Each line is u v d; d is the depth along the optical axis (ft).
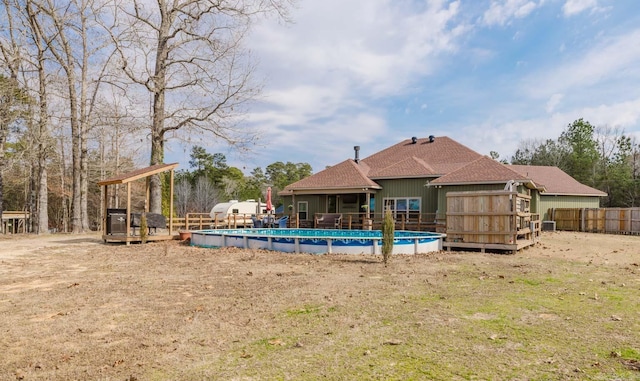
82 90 80.02
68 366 11.80
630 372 10.66
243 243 45.37
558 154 152.35
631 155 152.25
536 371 10.81
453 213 42.60
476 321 15.66
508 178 57.36
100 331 15.19
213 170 193.57
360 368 11.19
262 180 223.92
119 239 51.29
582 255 38.83
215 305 19.06
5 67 73.41
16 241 57.31
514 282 24.02
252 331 14.93
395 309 17.67
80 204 79.97
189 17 66.08
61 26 75.41
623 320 15.62
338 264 32.22
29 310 18.40
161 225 56.34
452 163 77.71
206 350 12.99
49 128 77.92
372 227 69.26
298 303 19.12
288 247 41.75
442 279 25.11
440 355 12.09
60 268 31.68
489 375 10.59
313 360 11.87
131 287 23.67
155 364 11.84
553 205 91.91
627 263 32.96
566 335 13.84
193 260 35.76
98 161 112.37
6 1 71.82
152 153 65.72
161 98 65.57
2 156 75.56
